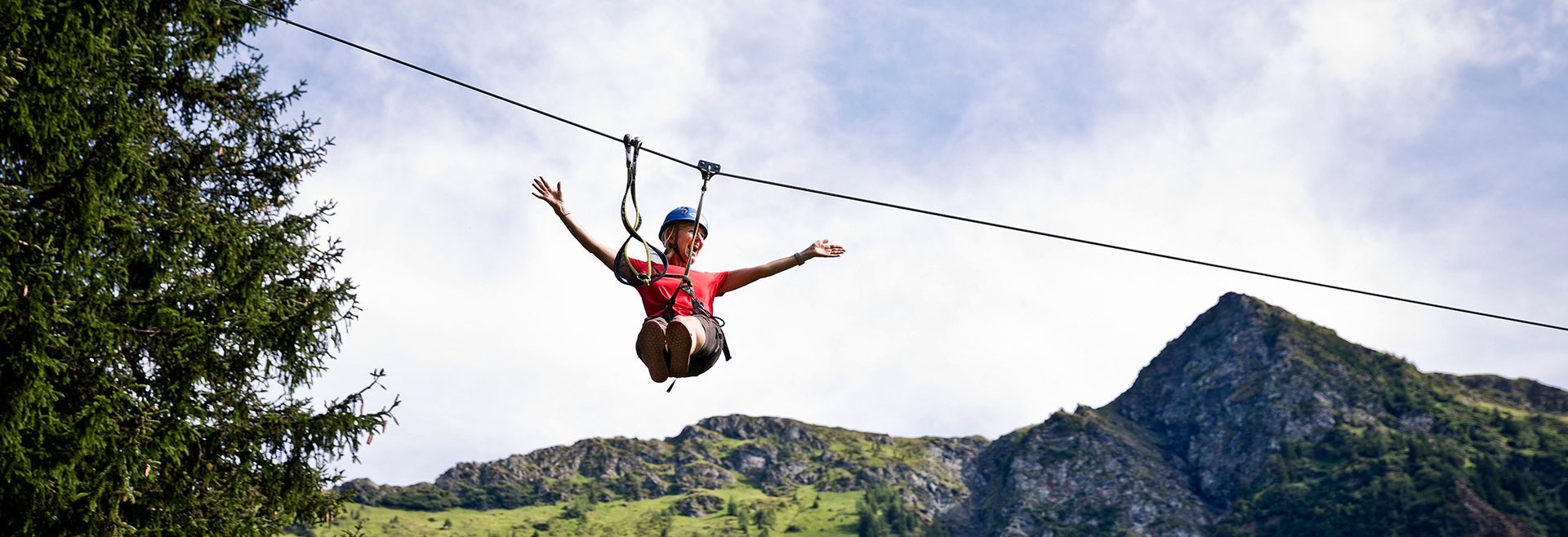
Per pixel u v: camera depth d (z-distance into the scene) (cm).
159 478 1278
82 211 1109
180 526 1257
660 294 795
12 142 1110
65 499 1095
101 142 1134
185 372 1251
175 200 1379
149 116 1348
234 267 1346
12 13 1048
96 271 1127
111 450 1135
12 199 1093
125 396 1180
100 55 1146
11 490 1069
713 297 812
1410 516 19188
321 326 1370
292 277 1477
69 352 1139
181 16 1398
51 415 1072
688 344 739
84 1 1132
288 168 1652
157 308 1209
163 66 1388
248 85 1623
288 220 1539
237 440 1355
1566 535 18188
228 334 1317
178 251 1245
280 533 1453
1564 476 19925
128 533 1193
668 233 823
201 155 1475
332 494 1495
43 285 1035
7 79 1045
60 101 1088
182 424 1213
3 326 1016
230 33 1505
